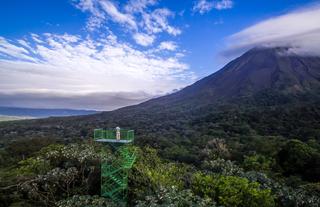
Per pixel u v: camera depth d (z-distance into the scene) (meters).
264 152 57.03
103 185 24.92
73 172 28.00
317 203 28.34
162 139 74.81
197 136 84.38
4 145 69.50
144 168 28.78
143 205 21.64
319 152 49.34
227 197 25.23
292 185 39.09
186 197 23.00
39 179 27.62
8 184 28.36
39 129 115.81
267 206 25.86
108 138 25.80
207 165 42.47
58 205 24.03
